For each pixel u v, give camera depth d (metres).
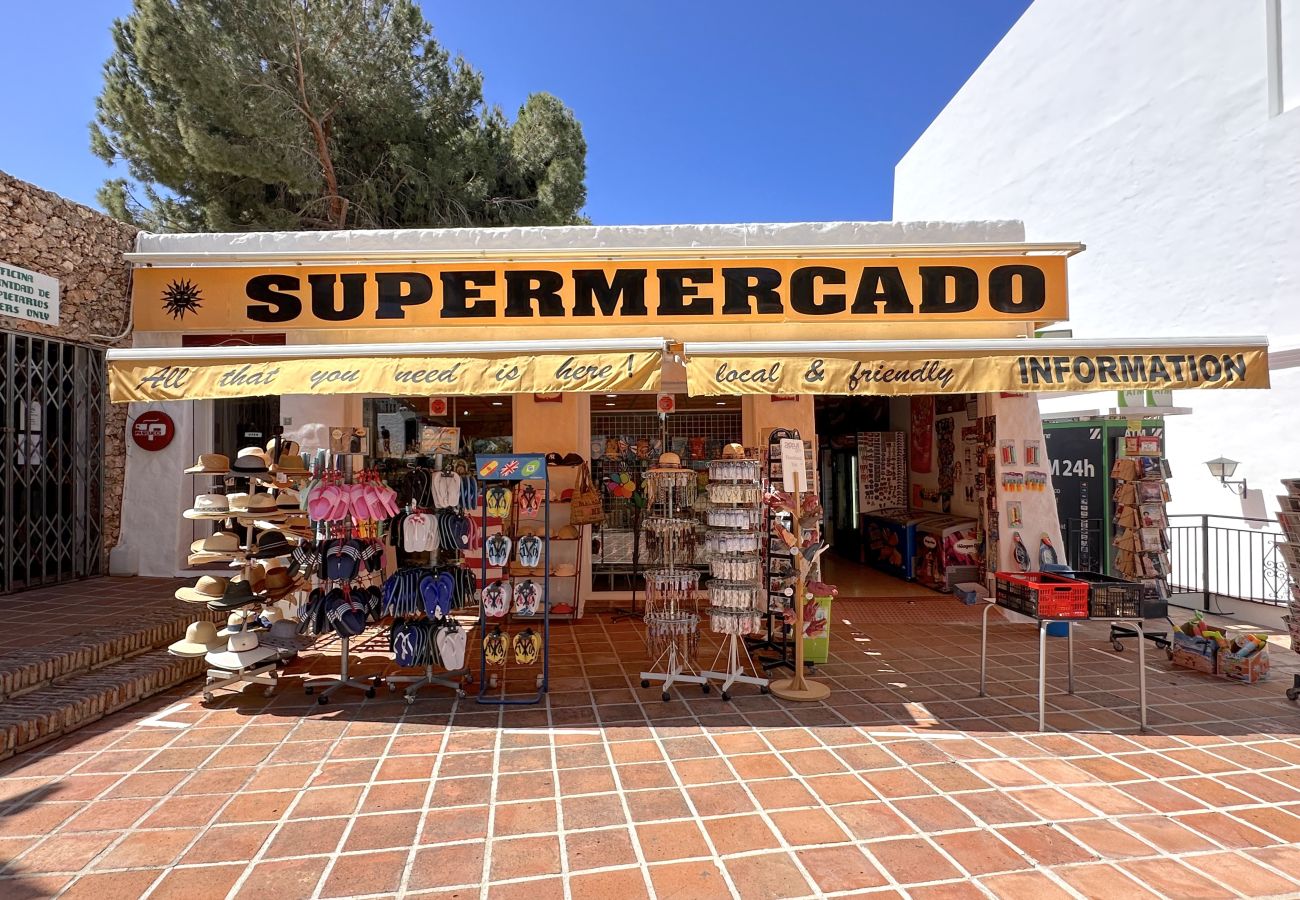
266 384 5.86
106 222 9.73
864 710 5.57
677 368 8.49
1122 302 12.04
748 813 3.90
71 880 3.27
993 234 8.45
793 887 3.21
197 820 3.83
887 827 3.75
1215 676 6.49
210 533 10.04
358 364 5.91
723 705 5.69
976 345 6.02
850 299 8.10
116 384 5.94
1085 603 5.26
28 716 4.85
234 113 13.17
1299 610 6.04
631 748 4.82
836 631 8.30
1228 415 10.09
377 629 8.16
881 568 12.24
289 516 6.53
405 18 17.05
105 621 6.94
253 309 8.06
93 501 9.60
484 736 5.04
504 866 3.39
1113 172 12.23
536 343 5.95
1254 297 9.86
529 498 7.12
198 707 5.66
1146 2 11.52
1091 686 6.18
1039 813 3.90
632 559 9.59
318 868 3.38
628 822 3.81
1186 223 10.85
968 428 10.60
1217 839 3.63
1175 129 11.02
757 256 8.11
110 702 5.45
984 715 5.46
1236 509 9.89
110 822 3.81
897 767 4.50
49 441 8.98
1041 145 14.03
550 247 8.45
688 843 3.60
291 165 13.91
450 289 8.03
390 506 6.03
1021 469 9.01
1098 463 10.23
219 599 5.83
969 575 10.12
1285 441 9.34
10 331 8.38
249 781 4.31
